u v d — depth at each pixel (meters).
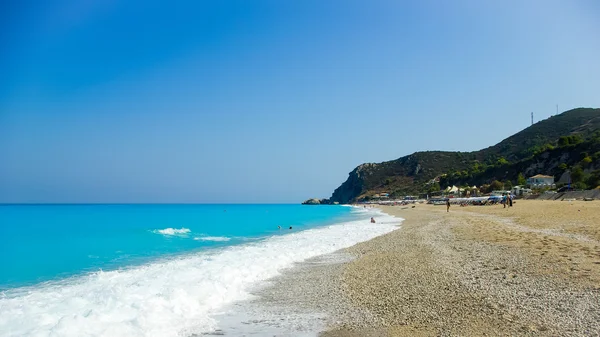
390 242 22.02
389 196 174.00
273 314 9.33
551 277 10.89
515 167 118.25
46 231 34.69
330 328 8.22
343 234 29.92
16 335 7.54
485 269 12.54
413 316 8.60
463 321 8.05
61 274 15.17
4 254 21.14
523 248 15.84
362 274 13.40
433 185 147.75
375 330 7.94
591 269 11.52
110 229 37.47
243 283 12.66
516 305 8.80
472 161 175.62
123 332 7.89
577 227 22.08
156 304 9.66
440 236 22.75
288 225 46.28
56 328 7.73
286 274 14.13
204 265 15.52
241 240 27.95
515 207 50.38
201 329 8.36
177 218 61.69
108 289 11.30
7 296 11.30
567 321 7.66
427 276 12.24
